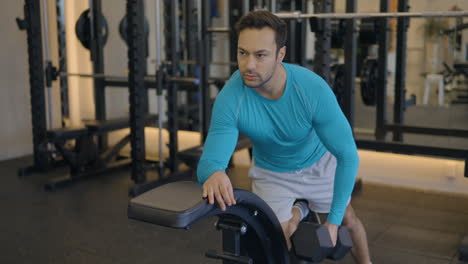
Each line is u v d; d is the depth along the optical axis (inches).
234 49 150.4
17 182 134.5
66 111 149.5
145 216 37.9
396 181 128.7
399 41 137.5
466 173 89.7
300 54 128.5
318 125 53.8
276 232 50.6
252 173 67.6
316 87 52.8
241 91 53.4
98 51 149.3
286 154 62.1
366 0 240.2
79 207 114.0
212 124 53.6
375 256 87.2
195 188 42.0
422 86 236.7
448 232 97.9
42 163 143.6
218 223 47.3
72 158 134.4
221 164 50.1
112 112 183.0
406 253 88.4
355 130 142.9
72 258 87.0
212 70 207.5
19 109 163.8
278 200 65.1
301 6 124.3
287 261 52.9
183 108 181.5
